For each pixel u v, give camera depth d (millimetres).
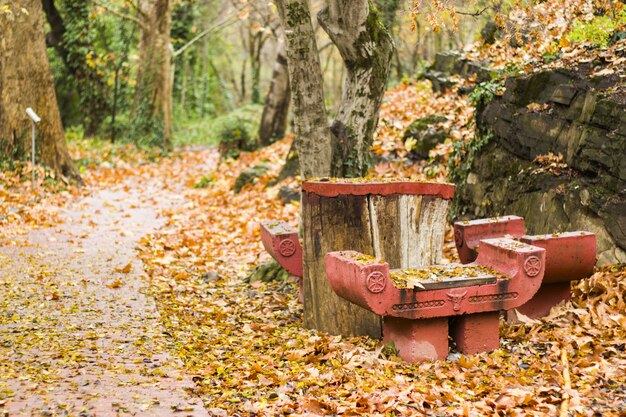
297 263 7285
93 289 8656
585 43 9359
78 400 4812
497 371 5344
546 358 5480
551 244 6133
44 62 16719
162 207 16031
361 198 6477
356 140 8938
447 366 5473
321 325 6730
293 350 6082
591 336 5812
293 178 14938
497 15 8117
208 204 15953
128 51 32312
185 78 41062
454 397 4766
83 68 30500
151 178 21125
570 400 4602
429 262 6543
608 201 7484
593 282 6746
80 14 29734
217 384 5344
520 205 9086
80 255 10688
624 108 7547
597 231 7586
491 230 7008
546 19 8703
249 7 23891
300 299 8078
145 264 10219
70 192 16516
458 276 5672
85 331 6863
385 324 5957
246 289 9047
